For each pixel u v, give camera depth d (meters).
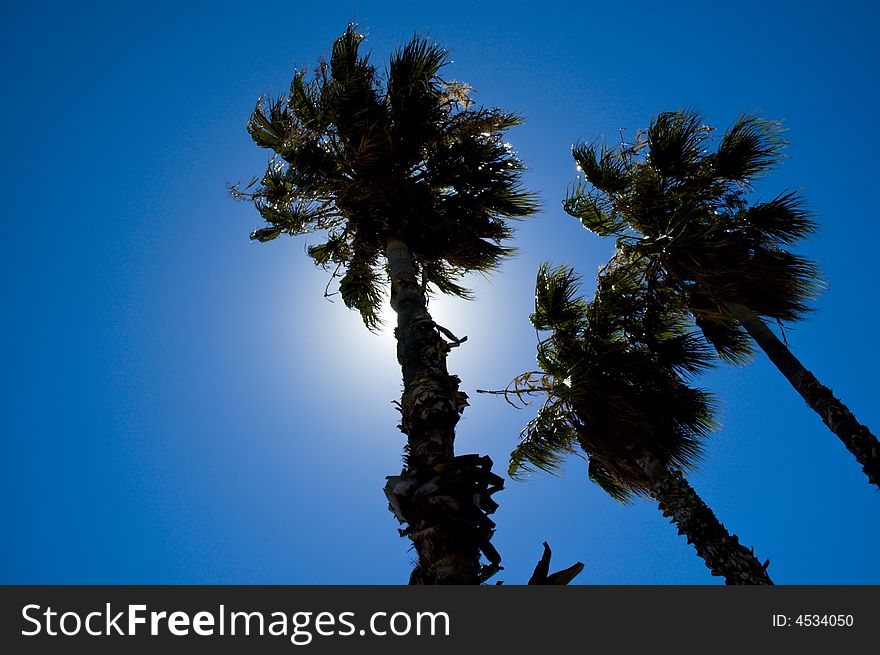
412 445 4.58
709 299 9.16
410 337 5.55
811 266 8.74
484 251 9.12
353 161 8.72
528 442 9.52
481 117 9.19
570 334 9.68
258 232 9.62
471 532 3.85
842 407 7.28
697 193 9.46
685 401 9.50
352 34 9.01
